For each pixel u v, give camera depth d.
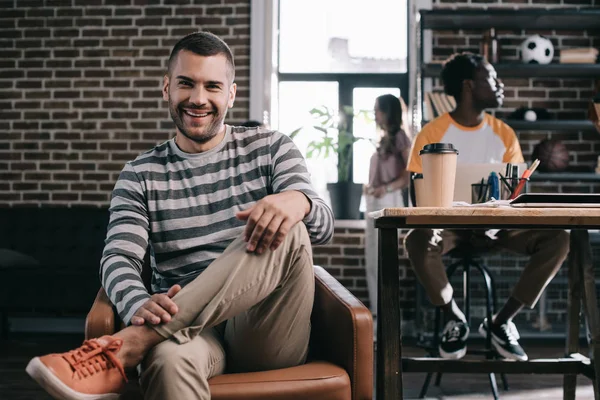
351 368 1.45
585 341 4.43
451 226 1.52
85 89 4.90
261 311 1.45
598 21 4.54
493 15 4.43
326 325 1.61
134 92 4.88
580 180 4.50
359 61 5.00
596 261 4.22
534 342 4.40
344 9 5.01
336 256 4.75
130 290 1.45
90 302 4.20
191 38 1.70
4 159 4.91
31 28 4.93
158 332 1.33
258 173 1.74
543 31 4.75
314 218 1.52
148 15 4.89
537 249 2.53
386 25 4.98
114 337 1.31
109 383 1.27
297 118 5.01
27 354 3.93
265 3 4.86
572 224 1.46
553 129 4.60
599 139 4.71
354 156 4.91
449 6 4.81
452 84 3.25
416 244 2.56
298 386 1.39
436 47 4.77
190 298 1.35
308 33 5.02
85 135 4.88
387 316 1.51
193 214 1.70
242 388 1.36
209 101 1.67
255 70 4.83
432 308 4.47
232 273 1.36
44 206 4.87
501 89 3.23
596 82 4.66
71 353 1.25
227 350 1.54
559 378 3.35
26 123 4.91
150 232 1.71
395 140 4.44
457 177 1.99
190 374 1.30
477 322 4.41
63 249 4.56
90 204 4.86
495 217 1.47
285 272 1.42
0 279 4.21
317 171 4.93
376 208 4.46
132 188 1.71
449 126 3.24
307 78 5.01
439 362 1.96
